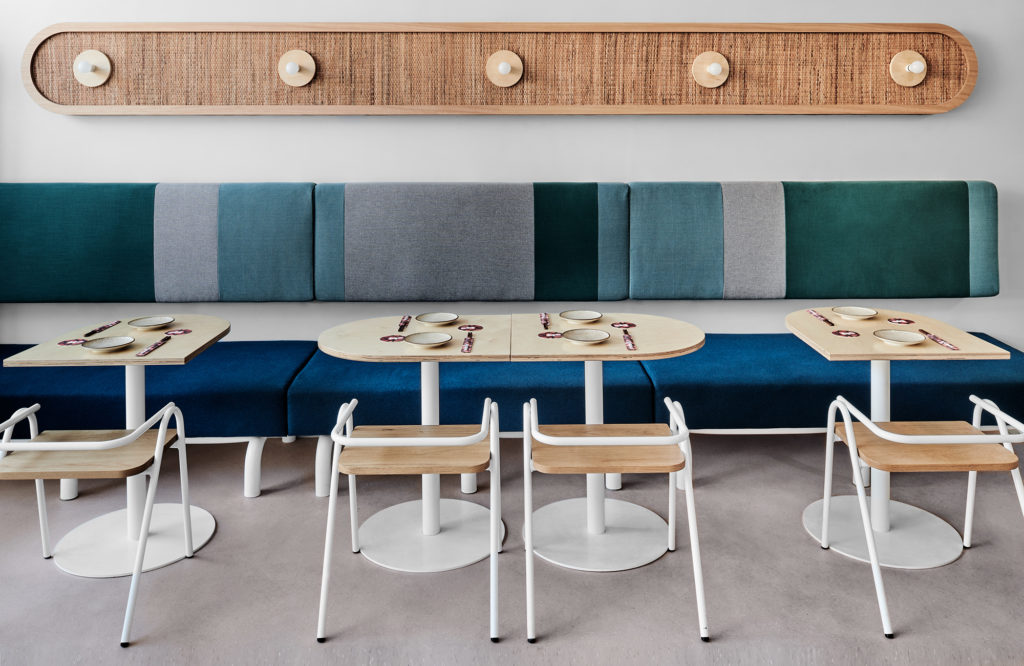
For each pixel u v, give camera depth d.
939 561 2.33
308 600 2.17
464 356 2.14
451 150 3.36
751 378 2.83
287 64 3.18
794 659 1.91
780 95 3.28
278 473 3.06
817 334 2.40
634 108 3.26
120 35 3.20
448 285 3.28
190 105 3.24
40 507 2.38
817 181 3.35
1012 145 3.37
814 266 3.30
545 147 3.37
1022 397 2.80
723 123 3.36
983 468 2.05
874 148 3.38
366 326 2.53
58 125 3.28
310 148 3.34
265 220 3.25
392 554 2.40
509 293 3.29
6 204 3.19
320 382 2.83
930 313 3.48
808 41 3.26
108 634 2.02
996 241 3.31
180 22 3.21
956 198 3.29
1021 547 2.43
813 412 2.81
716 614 2.09
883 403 2.54
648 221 3.30
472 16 3.27
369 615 2.09
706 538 2.51
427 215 3.26
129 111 3.22
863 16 3.28
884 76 3.28
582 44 3.25
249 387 2.78
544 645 1.96
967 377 2.82
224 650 1.95
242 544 2.49
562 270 3.30
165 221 3.23
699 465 3.11
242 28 3.20
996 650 1.92
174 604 2.15
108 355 2.18
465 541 2.49
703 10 3.28
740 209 3.30
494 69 3.24
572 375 2.90
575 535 2.52
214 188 3.26
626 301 3.51
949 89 3.29
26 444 1.93
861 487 2.09
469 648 1.95
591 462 2.01
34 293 3.21
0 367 3.02
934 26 3.24
